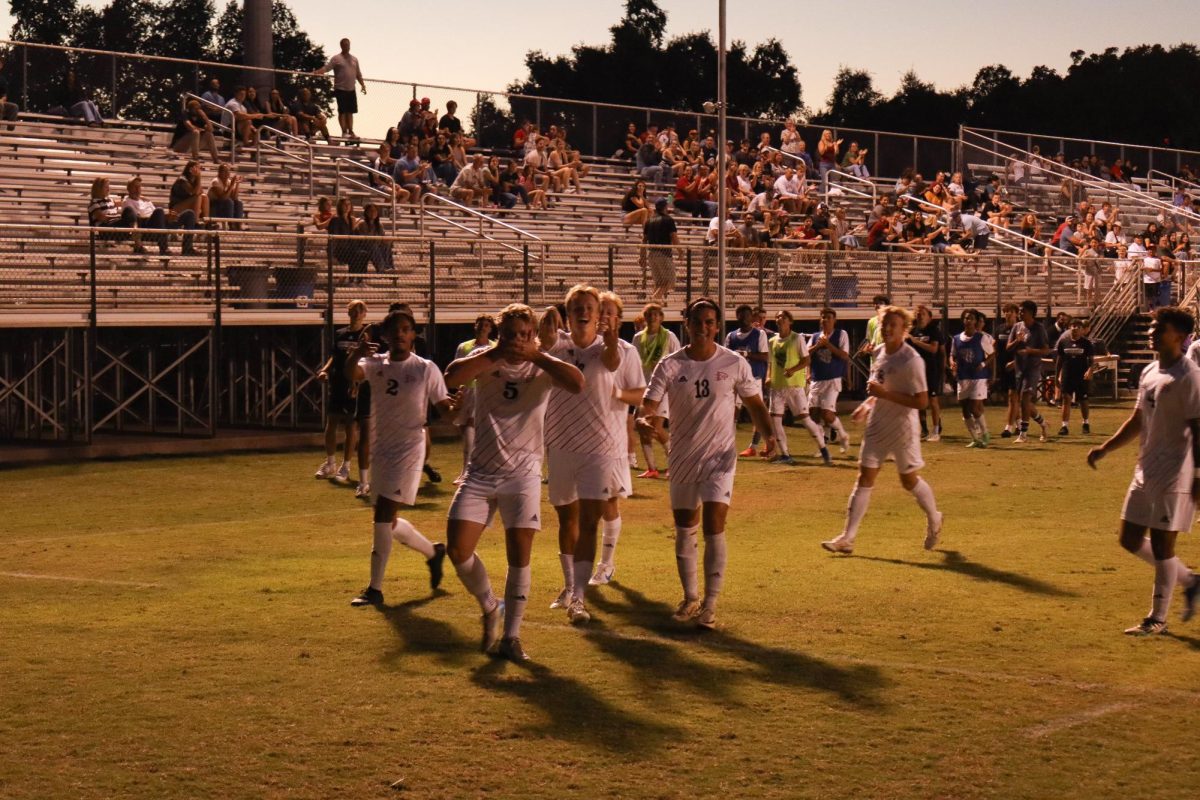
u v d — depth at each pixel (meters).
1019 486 16.66
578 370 8.23
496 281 25.31
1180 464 8.68
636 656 8.23
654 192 36.62
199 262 22.02
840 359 19.81
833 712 7.13
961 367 21.25
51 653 8.27
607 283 26.66
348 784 6.06
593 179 35.72
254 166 28.61
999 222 41.84
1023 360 22.22
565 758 6.41
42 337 21.80
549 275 25.83
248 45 33.34
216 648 8.39
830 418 19.92
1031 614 9.40
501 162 34.16
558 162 34.94
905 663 8.10
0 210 24.12
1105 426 25.23
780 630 8.91
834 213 36.94
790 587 10.28
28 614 9.34
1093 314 36.12
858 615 9.36
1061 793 5.98
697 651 8.36
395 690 7.50
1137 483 8.85
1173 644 8.56
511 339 7.94
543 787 6.03
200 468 18.25
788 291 28.52
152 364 21.98
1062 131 85.19
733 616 9.31
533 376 8.11
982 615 9.38
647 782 6.10
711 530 8.90
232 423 22.84
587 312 9.08
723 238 24.95
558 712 7.11
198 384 24.38
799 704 7.27
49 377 22.28
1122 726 6.91
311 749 6.52
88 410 19.59
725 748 6.55
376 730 6.81
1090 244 41.66
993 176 45.69
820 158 40.78
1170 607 9.59
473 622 9.11
